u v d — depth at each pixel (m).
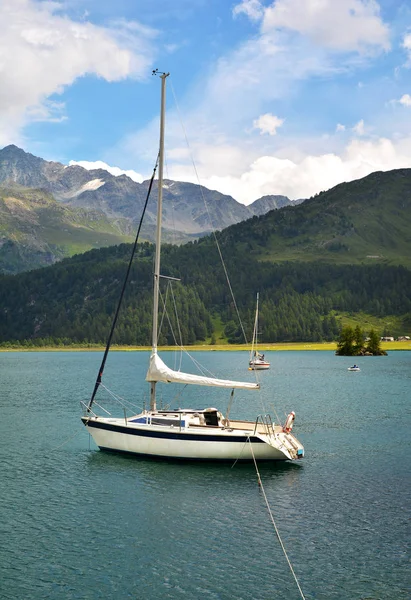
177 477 40.06
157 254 46.56
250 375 141.00
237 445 41.50
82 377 135.50
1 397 91.75
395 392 96.62
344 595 24.08
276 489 37.72
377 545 28.86
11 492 37.34
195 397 90.44
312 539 29.64
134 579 25.44
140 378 130.88
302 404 80.69
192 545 28.95
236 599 23.72
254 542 29.28
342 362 196.00
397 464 44.38
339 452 48.56
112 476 40.38
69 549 28.53
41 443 52.62
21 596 24.00
